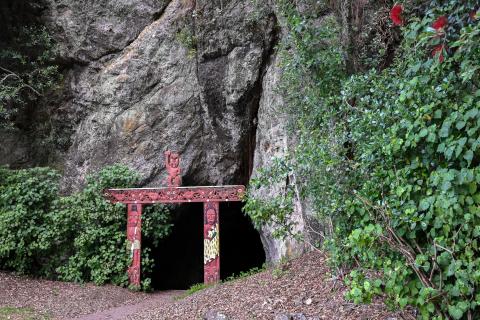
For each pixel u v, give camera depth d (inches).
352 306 197.2
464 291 134.3
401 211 152.2
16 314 288.5
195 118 431.8
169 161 381.7
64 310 309.6
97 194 394.9
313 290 227.3
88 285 372.5
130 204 377.7
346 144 231.6
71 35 459.2
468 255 135.9
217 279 354.0
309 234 286.0
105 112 442.6
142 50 441.7
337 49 267.6
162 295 367.9
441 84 148.5
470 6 145.8
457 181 138.4
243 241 568.1
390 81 213.9
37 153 467.2
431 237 150.1
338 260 190.2
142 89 438.9
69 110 461.7
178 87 433.7
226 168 429.4
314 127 255.6
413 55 173.0
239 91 409.1
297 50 274.5
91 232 381.4
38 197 387.2
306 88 272.2
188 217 493.7
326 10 301.6
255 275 295.4
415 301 144.6
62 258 393.1
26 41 461.7
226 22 414.6
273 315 211.6
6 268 392.8
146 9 452.4
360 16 294.7
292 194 245.1
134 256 373.1
